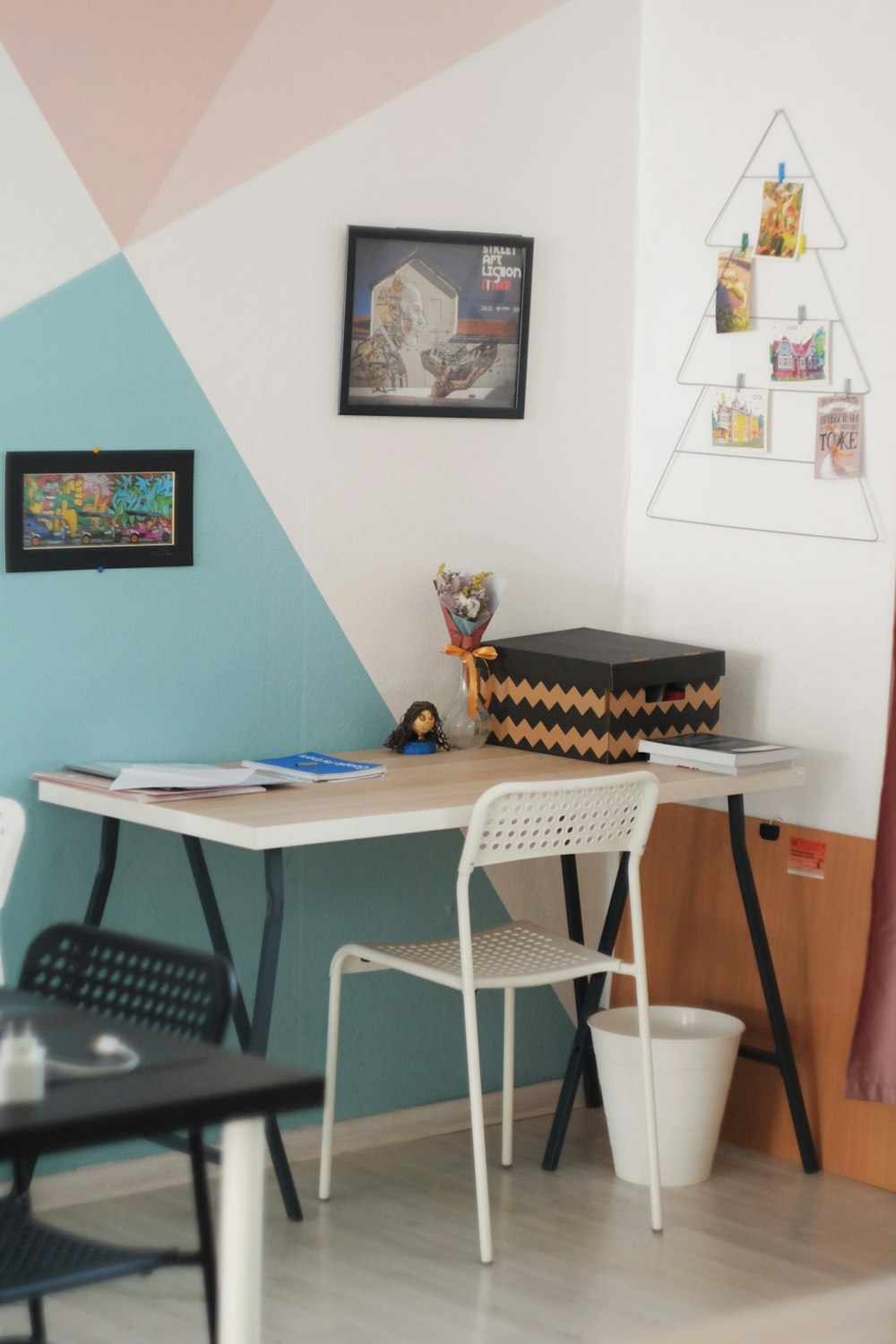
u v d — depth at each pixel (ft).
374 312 10.99
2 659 9.68
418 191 11.18
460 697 11.32
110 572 10.04
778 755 10.69
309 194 10.64
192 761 10.50
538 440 11.99
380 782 10.00
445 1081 11.76
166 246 10.05
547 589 12.19
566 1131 11.25
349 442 11.02
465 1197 10.39
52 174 9.56
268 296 10.52
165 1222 9.78
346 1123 11.23
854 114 10.87
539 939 10.52
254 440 10.57
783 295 11.37
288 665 10.89
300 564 10.87
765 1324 3.54
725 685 11.92
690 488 12.07
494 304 11.54
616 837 9.87
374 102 10.87
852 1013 10.96
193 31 10.00
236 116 10.24
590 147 12.00
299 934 10.96
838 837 11.08
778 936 11.39
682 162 11.97
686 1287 9.06
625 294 12.32
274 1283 8.99
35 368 9.63
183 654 10.40
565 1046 12.38
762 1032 11.50
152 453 10.10
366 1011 11.32
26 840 9.83
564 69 11.80
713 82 11.71
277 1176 9.93
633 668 10.80
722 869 11.77
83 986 6.53
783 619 11.50
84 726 10.03
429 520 11.48
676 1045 10.44
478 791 9.77
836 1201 10.50
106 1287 8.89
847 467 11.00
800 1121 11.03
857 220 10.90
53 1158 9.92
